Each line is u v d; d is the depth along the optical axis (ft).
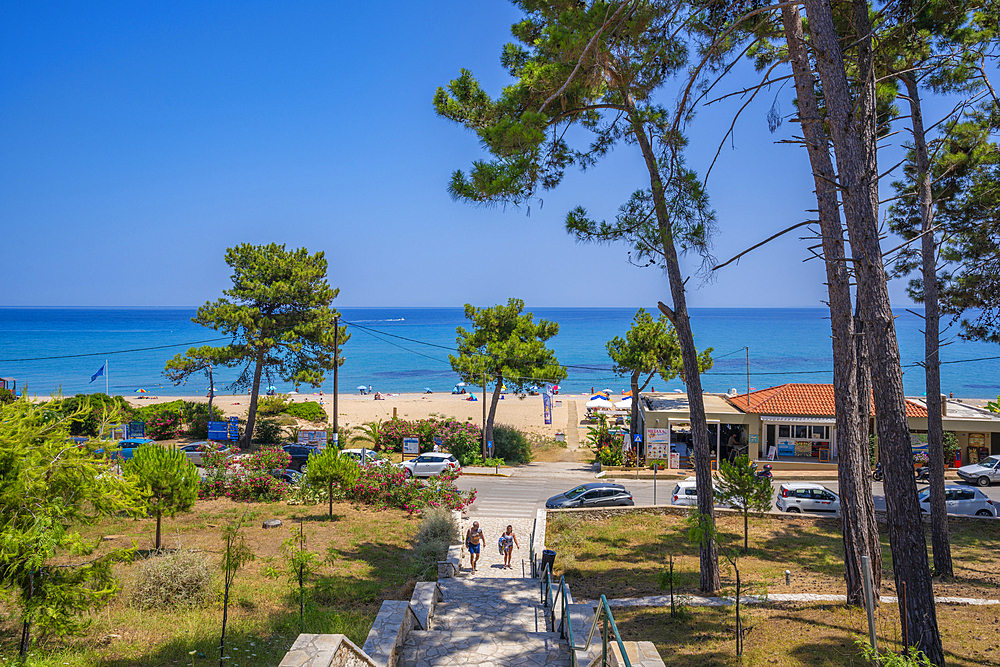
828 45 34.32
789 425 134.82
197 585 43.04
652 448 128.06
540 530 75.92
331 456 77.82
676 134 44.78
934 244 58.34
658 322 147.54
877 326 33.04
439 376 387.55
